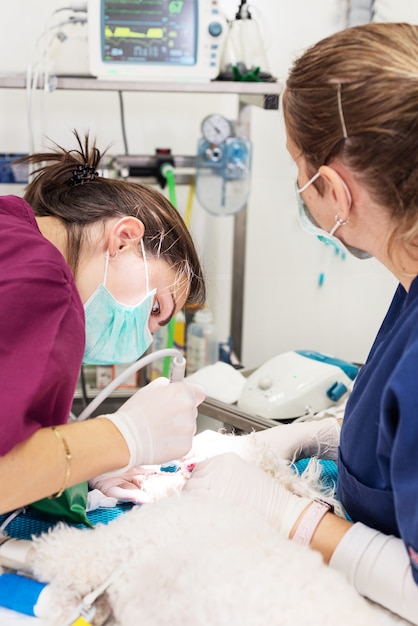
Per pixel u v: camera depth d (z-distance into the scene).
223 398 1.69
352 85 0.76
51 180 1.11
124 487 1.08
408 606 0.79
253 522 0.83
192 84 1.84
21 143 2.18
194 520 0.83
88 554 0.83
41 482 0.79
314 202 0.90
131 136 2.25
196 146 2.29
